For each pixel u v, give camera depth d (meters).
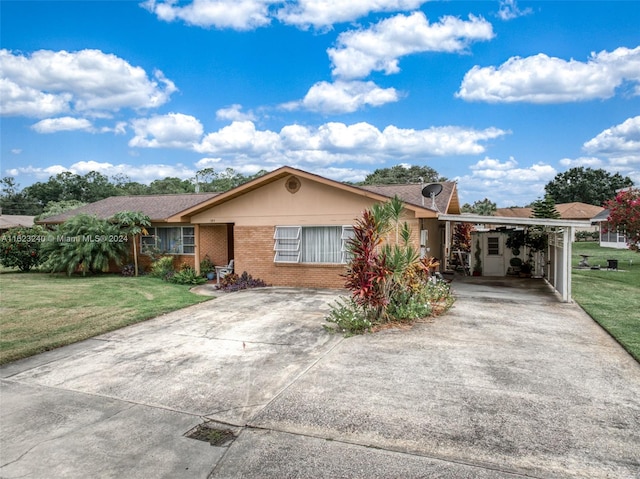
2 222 41.69
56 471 3.48
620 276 16.58
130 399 4.94
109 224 17.23
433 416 4.25
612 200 19.97
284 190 13.62
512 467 3.35
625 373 5.43
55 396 5.06
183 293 12.59
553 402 4.53
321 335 7.59
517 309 9.70
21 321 8.83
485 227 20.19
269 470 3.42
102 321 8.81
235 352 6.70
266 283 13.93
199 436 4.03
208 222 14.75
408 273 8.48
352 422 4.18
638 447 3.61
